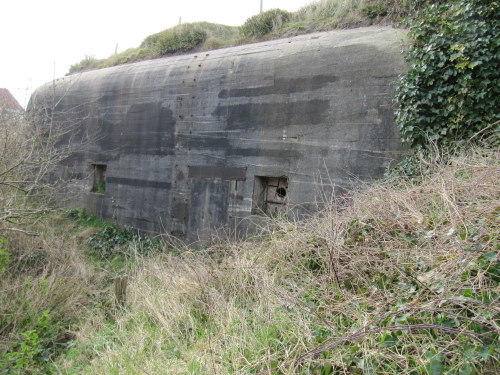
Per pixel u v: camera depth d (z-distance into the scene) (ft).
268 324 12.12
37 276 22.74
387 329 9.04
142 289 18.11
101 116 35.14
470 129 17.26
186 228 27.43
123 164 32.68
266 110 24.03
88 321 17.95
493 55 16.66
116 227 32.07
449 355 8.63
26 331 16.83
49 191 33.88
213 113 26.71
